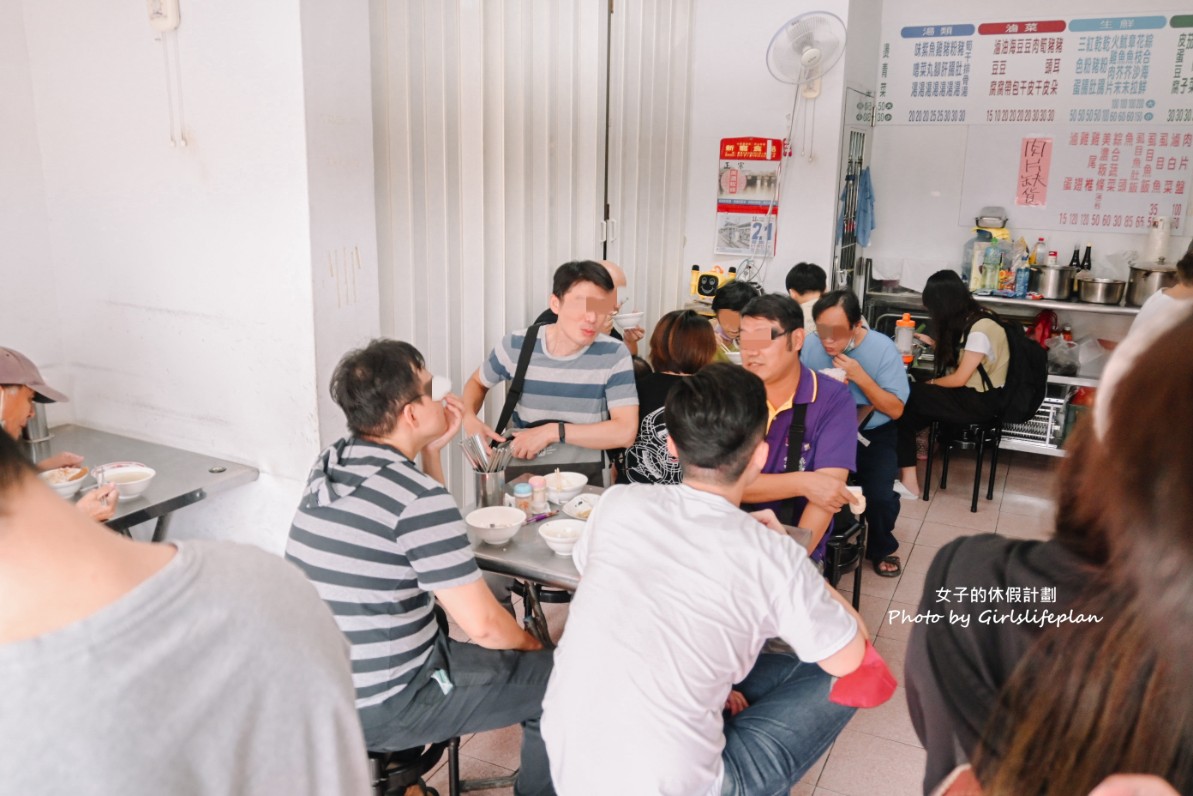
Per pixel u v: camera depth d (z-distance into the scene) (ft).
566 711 4.93
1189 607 1.43
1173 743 1.48
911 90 16.96
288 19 7.82
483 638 5.86
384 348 5.98
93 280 9.69
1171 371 1.44
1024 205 16.61
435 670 5.97
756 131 15.79
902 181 17.39
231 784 2.23
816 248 15.69
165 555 2.31
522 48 11.46
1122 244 16.08
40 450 8.98
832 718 5.79
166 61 8.55
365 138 8.73
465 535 5.80
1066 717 1.61
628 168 14.44
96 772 1.98
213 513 9.61
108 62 8.87
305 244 8.27
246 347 8.87
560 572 6.43
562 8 12.23
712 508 5.34
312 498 5.80
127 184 9.14
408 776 6.09
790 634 5.11
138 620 2.08
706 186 16.44
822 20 14.47
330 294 8.58
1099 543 1.63
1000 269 16.17
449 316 10.90
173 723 2.10
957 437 15.51
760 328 7.59
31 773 1.94
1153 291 14.64
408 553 5.63
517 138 11.69
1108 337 16.11
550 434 8.62
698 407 5.27
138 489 7.91
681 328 9.29
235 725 2.23
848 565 10.41
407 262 10.09
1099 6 15.43
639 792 4.67
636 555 5.19
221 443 9.34
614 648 4.88
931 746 1.97
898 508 11.85
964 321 13.57
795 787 7.61
